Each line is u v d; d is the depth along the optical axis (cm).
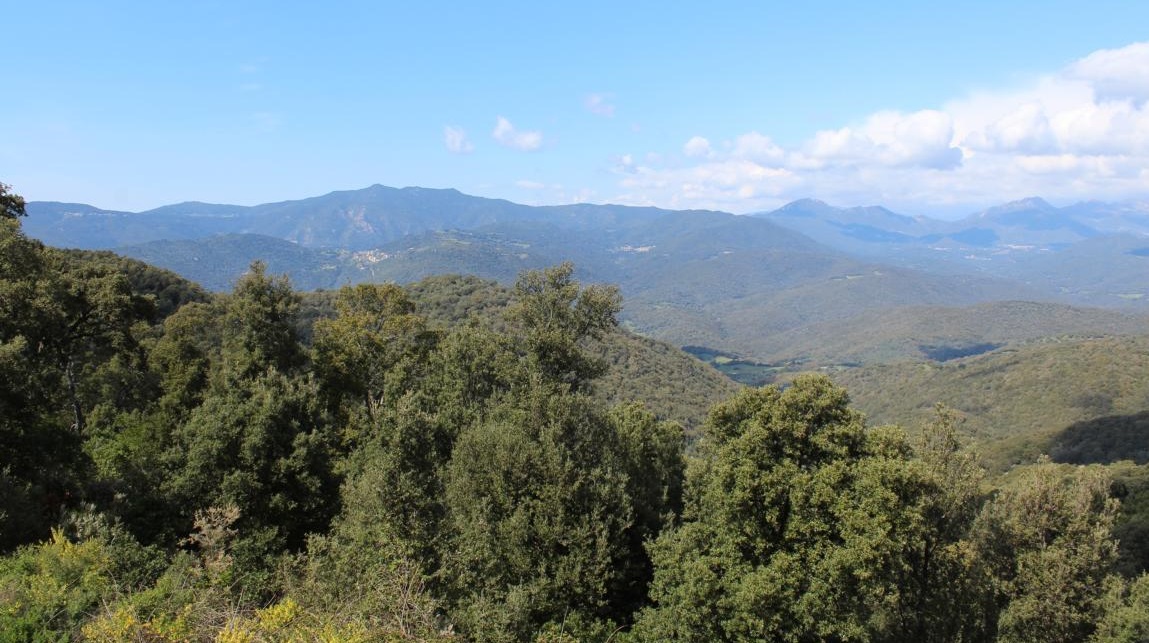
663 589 1873
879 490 1672
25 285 2208
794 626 1705
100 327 2689
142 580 1117
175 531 1770
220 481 1848
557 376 3080
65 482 1894
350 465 2206
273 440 1908
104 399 3080
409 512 1582
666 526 2217
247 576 1301
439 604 1310
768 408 1900
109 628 807
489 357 3025
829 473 1756
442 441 2362
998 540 2558
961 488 2195
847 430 1856
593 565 1820
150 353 3525
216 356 3847
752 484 1812
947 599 2162
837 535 1795
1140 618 2280
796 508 1777
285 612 846
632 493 2314
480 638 1260
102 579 1008
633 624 1923
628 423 2666
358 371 3178
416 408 1781
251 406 1958
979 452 2306
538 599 1684
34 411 1977
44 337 2408
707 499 2050
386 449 1731
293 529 1900
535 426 2180
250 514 1819
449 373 2942
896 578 1992
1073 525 2466
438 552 1550
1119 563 3794
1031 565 2478
